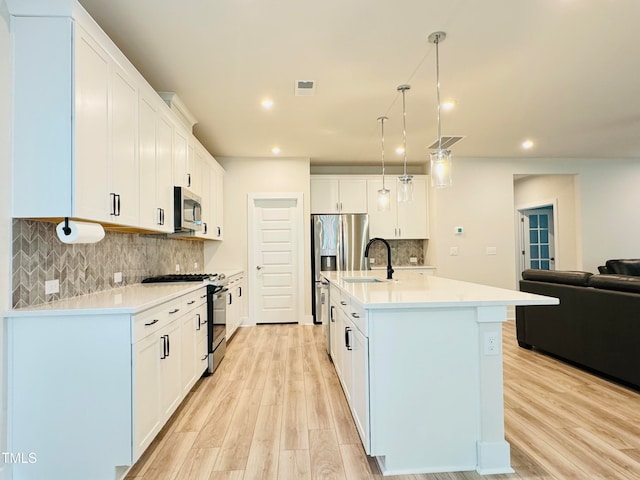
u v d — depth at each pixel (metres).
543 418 2.38
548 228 7.08
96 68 2.00
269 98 3.37
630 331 2.78
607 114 3.86
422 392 1.89
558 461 1.92
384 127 4.21
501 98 3.43
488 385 1.91
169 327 2.34
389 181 5.95
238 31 2.34
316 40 2.45
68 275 2.24
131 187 2.41
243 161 5.46
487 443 1.88
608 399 2.68
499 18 2.23
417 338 1.89
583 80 3.06
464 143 4.90
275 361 3.67
